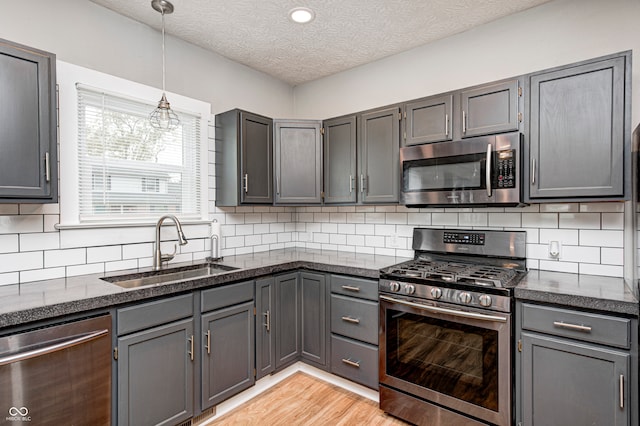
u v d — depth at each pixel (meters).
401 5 2.12
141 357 1.67
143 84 2.28
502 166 1.92
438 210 2.55
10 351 1.26
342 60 2.91
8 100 1.47
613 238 1.91
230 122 2.57
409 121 2.34
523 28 2.21
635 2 1.86
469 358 1.79
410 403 2.01
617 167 1.64
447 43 2.53
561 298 1.55
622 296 1.49
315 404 2.25
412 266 2.24
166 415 1.77
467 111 2.09
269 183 2.75
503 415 1.69
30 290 1.60
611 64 1.66
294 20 2.28
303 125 2.82
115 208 2.13
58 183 1.75
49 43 1.90
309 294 2.52
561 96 1.79
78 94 1.96
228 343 2.09
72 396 1.42
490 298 1.71
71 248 1.93
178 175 2.46
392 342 2.07
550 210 2.10
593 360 1.47
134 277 2.06
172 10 2.15
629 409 1.40
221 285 2.05
